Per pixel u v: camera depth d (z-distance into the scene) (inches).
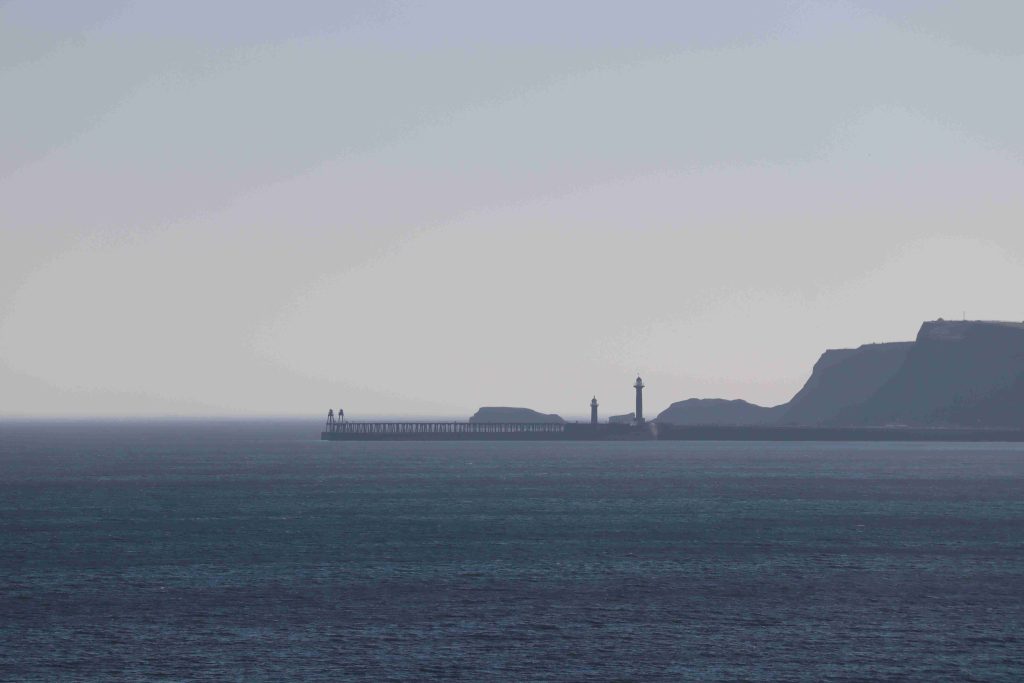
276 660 5964.6
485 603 7288.4
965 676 5738.2
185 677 5664.4
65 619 6835.6
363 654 6087.6
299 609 7106.3
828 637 6451.8
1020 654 6112.2
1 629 6594.5
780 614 6993.1
